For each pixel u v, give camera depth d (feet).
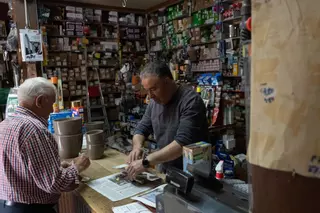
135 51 21.49
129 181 4.82
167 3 18.72
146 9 21.24
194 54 16.60
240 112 13.30
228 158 9.61
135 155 5.49
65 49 18.24
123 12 20.80
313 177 1.31
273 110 1.42
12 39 8.77
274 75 1.40
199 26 16.22
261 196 1.51
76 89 18.90
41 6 16.46
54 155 4.09
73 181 4.18
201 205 2.71
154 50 20.88
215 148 10.49
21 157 3.94
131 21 20.93
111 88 20.65
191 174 3.16
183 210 2.81
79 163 5.05
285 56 1.35
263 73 1.45
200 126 5.30
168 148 4.89
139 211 3.66
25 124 4.00
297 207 1.36
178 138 4.99
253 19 1.49
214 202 2.72
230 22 14.66
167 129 5.79
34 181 4.09
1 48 16.11
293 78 1.33
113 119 20.58
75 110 7.71
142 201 3.95
